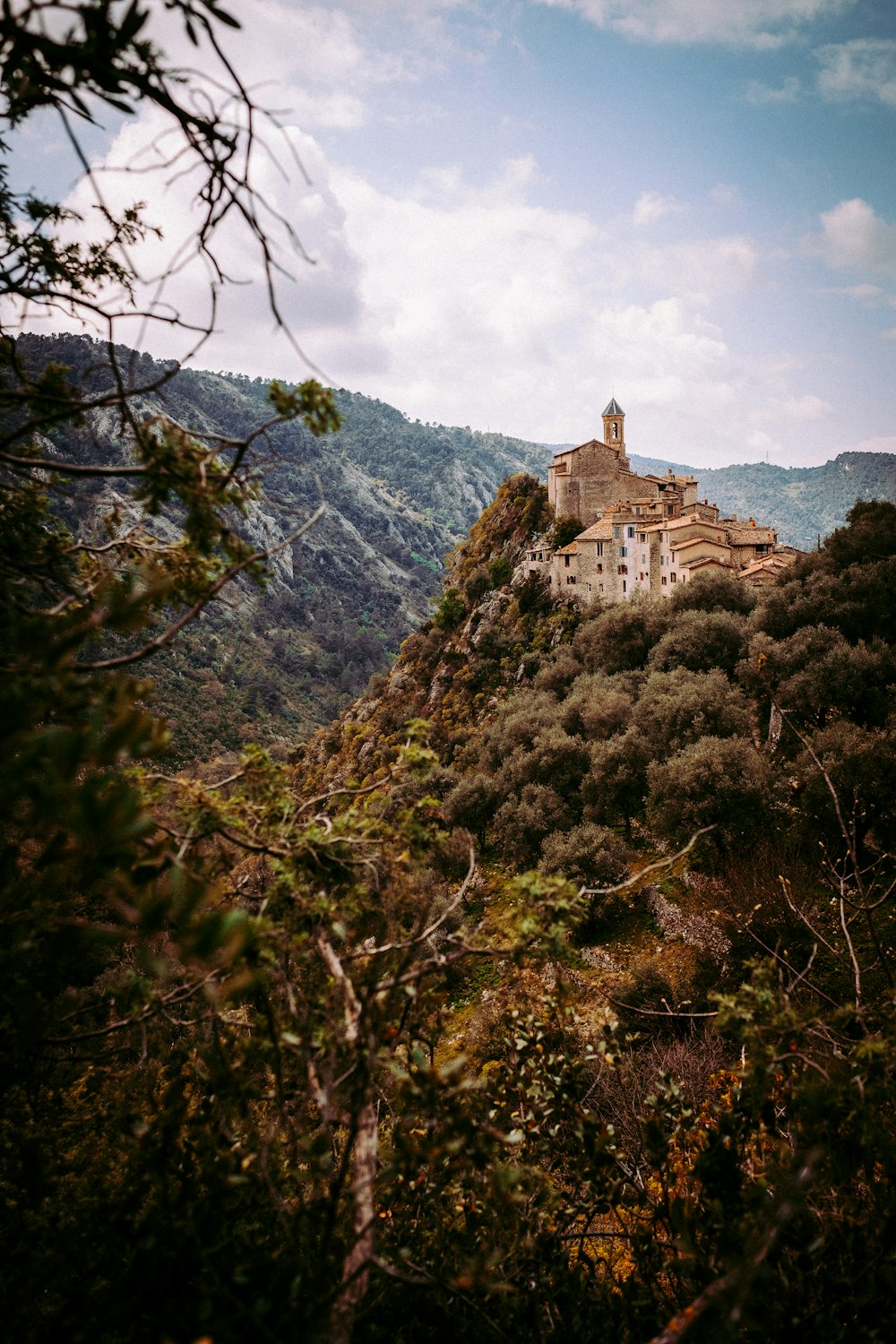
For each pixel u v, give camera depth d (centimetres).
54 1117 541
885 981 1107
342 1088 364
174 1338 279
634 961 2841
